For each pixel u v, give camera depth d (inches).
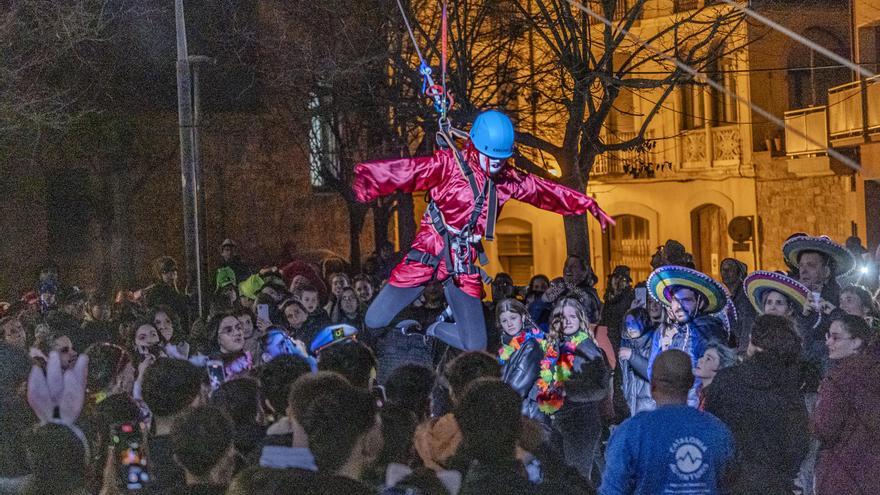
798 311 362.6
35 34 764.6
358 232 1021.2
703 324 329.7
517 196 265.0
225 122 1045.2
